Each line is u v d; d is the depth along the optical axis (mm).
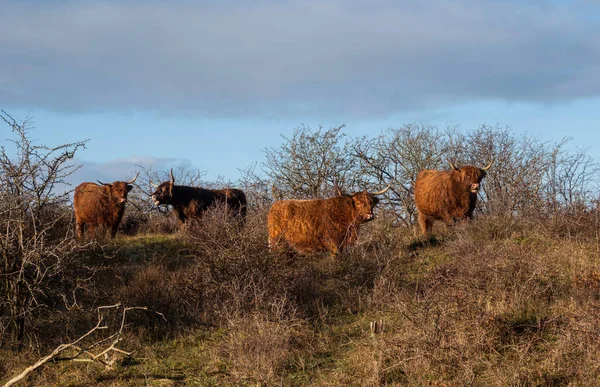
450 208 16297
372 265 12000
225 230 11453
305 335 9180
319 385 7691
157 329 9969
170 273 12555
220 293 10477
